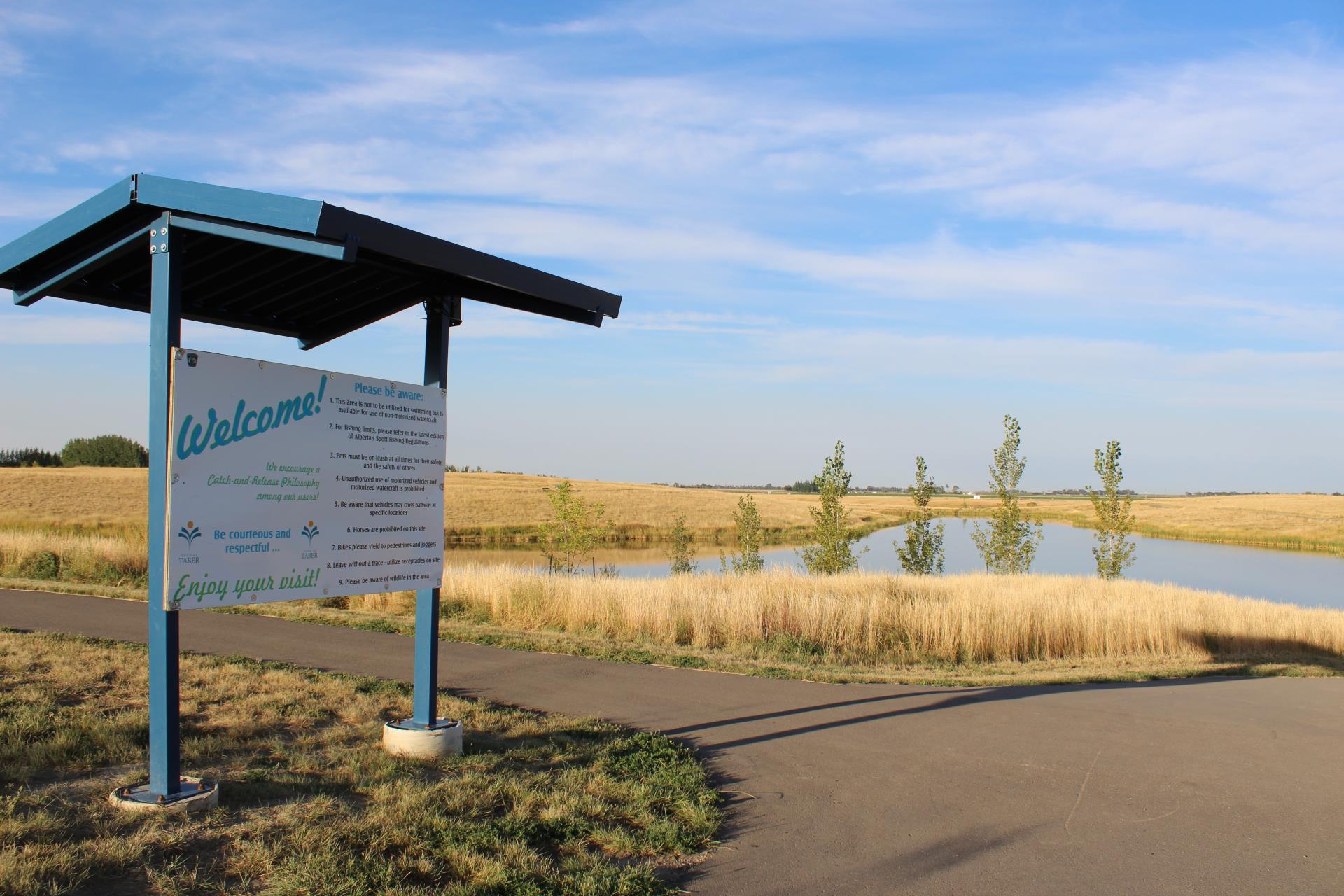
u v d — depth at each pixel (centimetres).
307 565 558
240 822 471
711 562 4012
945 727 822
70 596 1511
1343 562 4950
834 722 831
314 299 673
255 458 527
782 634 1338
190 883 397
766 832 532
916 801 601
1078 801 610
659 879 450
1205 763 720
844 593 1612
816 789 621
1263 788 651
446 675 973
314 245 482
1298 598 3150
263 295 659
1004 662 1352
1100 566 2442
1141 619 1530
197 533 496
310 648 1077
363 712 741
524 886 420
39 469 7406
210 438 502
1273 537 7056
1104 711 923
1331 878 485
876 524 8338
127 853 413
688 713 850
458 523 5741
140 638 1083
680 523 2895
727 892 442
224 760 586
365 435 595
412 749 621
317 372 564
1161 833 549
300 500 553
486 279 568
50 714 658
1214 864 500
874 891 449
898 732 797
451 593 1611
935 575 2464
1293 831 559
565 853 478
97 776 535
